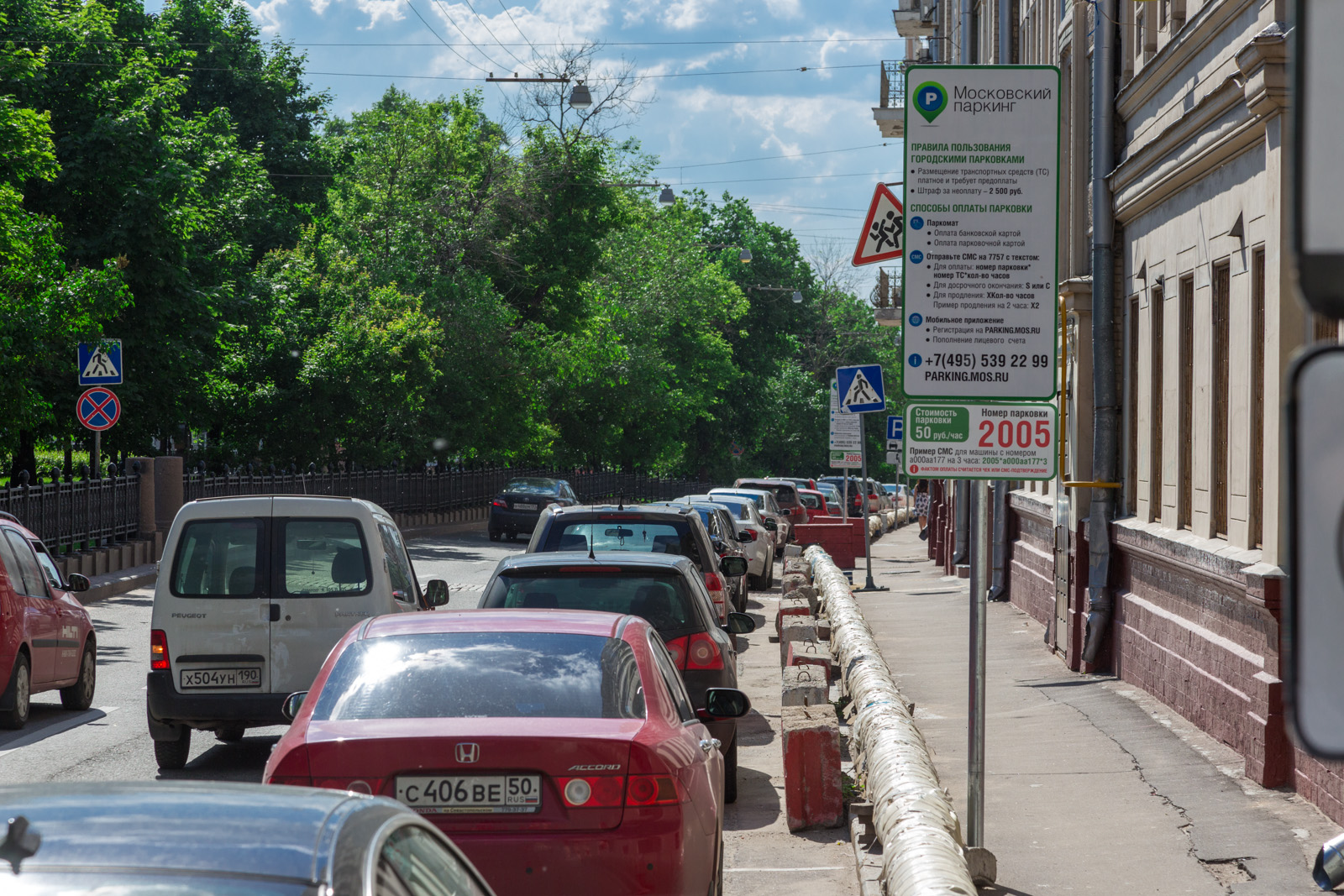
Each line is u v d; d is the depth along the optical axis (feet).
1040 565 88.74
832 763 40.75
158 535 139.23
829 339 504.84
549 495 190.49
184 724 48.93
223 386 173.78
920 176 34.17
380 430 211.20
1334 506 6.43
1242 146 46.62
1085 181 73.31
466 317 221.87
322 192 257.34
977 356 34.24
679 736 26.99
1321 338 40.83
